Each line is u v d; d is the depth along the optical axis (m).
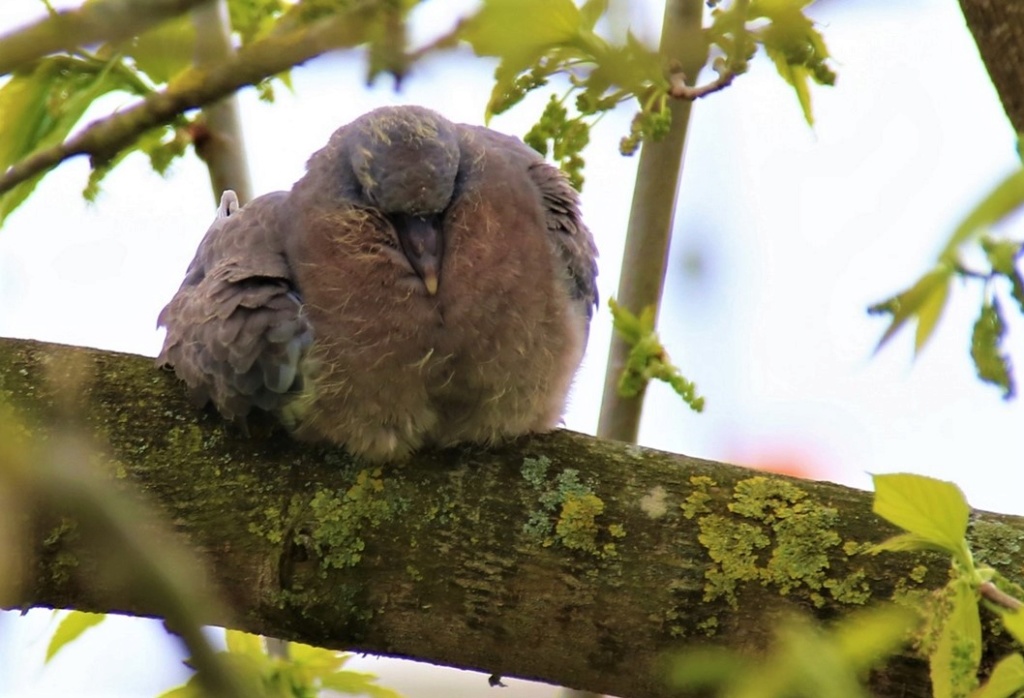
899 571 6.25
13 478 3.53
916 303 4.50
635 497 6.53
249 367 6.73
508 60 4.03
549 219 8.28
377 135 7.54
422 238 7.42
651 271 8.19
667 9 4.62
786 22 4.45
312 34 3.99
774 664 4.18
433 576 6.50
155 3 3.74
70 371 6.73
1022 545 6.32
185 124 8.06
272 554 6.50
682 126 7.98
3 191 4.36
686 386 6.53
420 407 6.86
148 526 6.43
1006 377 4.67
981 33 5.08
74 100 6.65
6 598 6.21
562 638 6.48
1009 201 3.16
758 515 6.44
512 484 6.62
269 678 7.45
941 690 4.57
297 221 7.61
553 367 7.30
